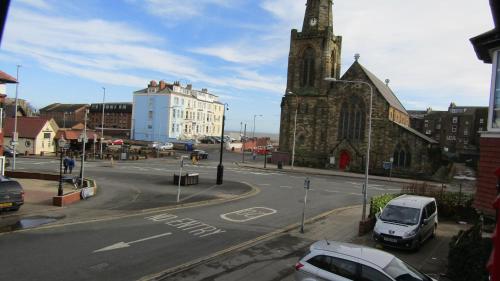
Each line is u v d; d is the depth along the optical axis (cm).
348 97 6328
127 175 4422
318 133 6644
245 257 1722
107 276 1395
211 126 12706
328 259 1199
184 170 5244
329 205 3148
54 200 2564
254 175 5088
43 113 12600
